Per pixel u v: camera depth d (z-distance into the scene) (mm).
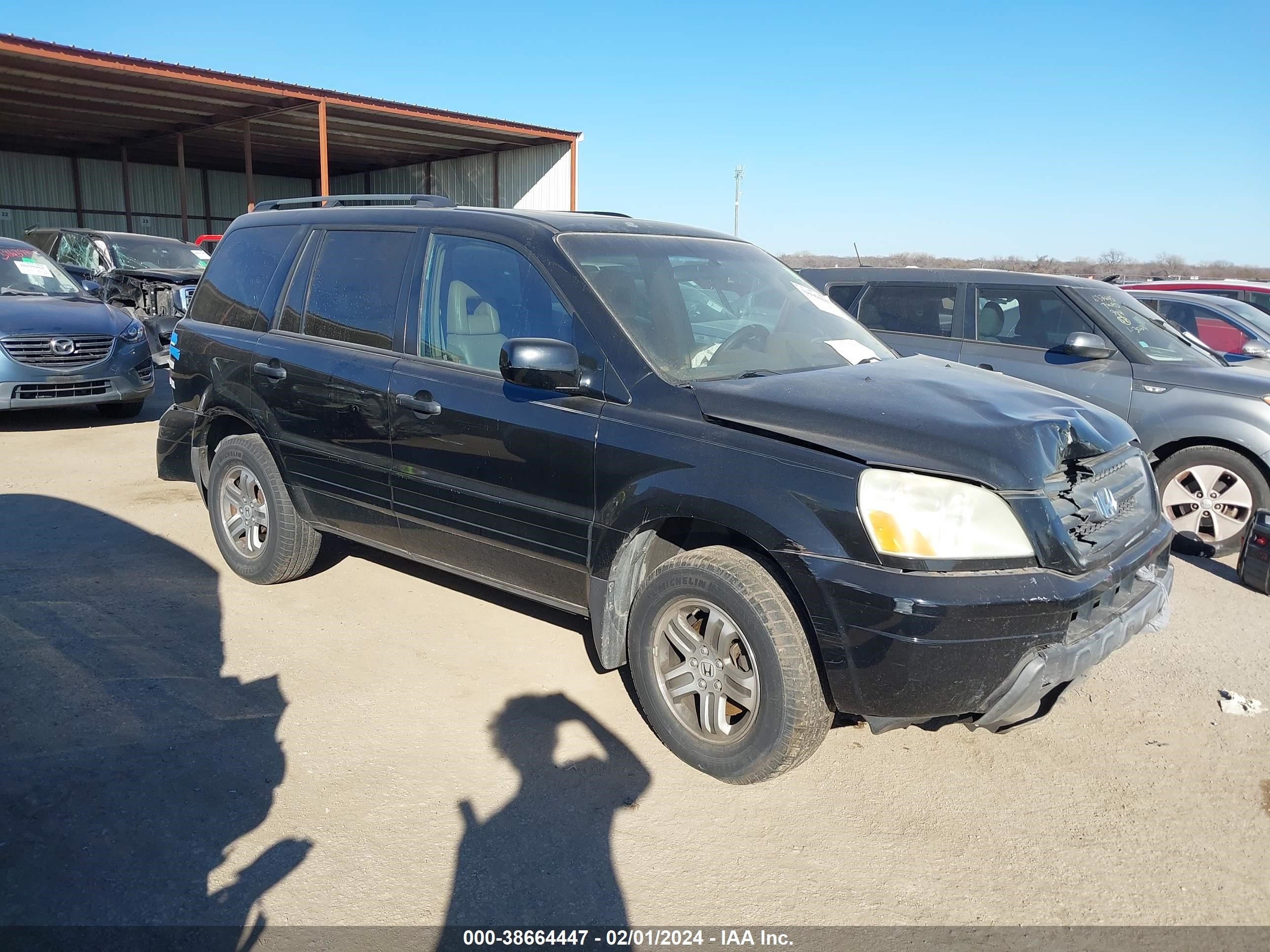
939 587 2768
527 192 26469
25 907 2543
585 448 3416
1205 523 5992
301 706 3699
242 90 18812
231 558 5012
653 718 3408
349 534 4520
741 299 4062
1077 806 3191
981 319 6852
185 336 5195
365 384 4160
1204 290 10711
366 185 32812
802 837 2977
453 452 3842
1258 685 4121
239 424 5043
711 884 2746
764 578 3057
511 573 3830
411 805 3076
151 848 2811
